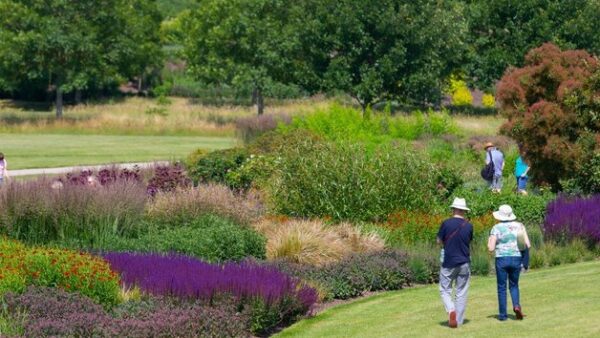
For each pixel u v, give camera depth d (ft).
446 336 47.16
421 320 52.49
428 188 88.48
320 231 73.61
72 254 54.24
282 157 97.96
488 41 286.46
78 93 313.53
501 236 49.83
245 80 233.35
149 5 336.08
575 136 96.32
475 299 58.03
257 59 238.07
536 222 87.56
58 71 241.35
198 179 105.09
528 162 99.19
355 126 138.92
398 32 194.49
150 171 108.78
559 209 82.28
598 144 93.50
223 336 48.03
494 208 89.15
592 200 84.17
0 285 48.62
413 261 70.03
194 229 73.97
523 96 101.04
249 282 53.31
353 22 194.59
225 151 111.04
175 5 473.26
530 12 278.26
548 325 47.96
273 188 90.38
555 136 95.09
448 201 91.45
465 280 49.37
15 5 234.58
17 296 47.44
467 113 264.31
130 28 254.27
